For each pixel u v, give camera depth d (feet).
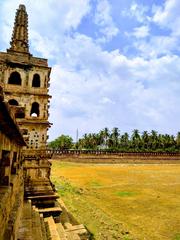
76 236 62.18
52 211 73.36
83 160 246.68
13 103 89.97
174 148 364.79
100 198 125.90
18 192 51.60
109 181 174.91
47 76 94.53
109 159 256.52
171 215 97.71
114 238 71.82
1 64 89.10
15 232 36.37
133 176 197.16
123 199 124.77
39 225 54.39
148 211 103.50
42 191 81.66
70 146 378.12
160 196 131.75
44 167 85.81
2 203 25.35
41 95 92.02
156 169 240.53
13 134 32.12
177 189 151.43
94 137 380.99
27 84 91.45
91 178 181.16
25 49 97.66
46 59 96.22
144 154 277.03
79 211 95.35
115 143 369.71
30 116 89.40
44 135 89.15
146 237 74.84
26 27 102.32
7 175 33.99
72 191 132.77
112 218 92.53
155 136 378.32
